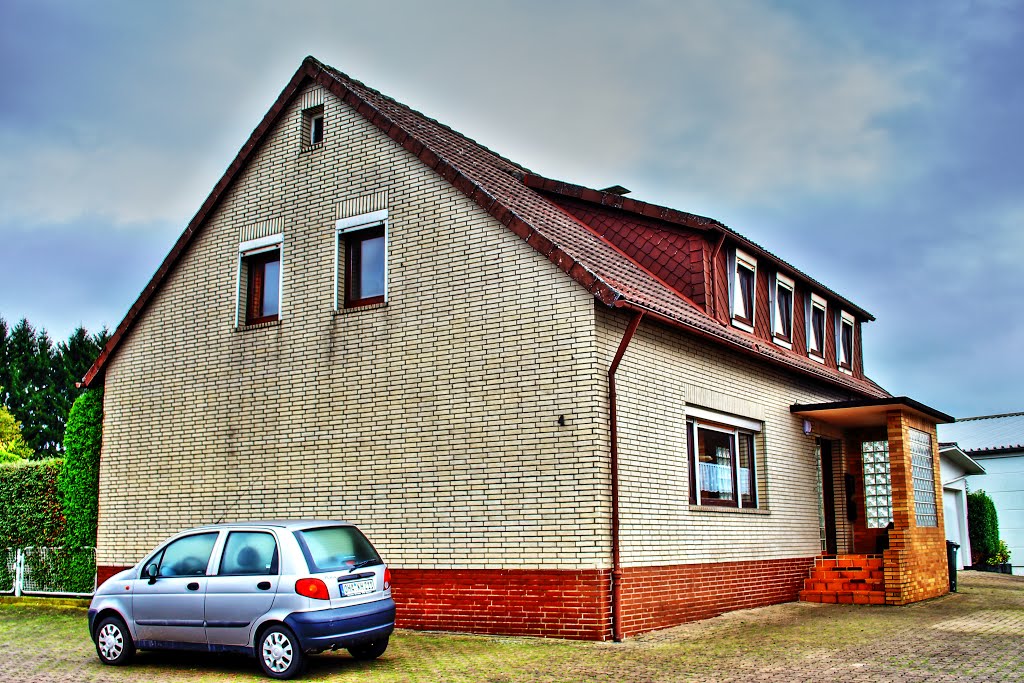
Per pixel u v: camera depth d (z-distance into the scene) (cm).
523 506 1280
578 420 1254
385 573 1066
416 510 1373
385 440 1423
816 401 1973
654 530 1329
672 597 1352
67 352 5225
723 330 1567
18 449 4262
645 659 1061
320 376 1510
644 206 1747
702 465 1513
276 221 1616
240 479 1566
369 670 1016
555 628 1230
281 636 983
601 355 1270
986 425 3875
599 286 1257
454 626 1309
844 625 1348
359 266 1538
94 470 1759
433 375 1393
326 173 1572
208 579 1044
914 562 1728
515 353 1322
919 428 1864
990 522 3209
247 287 1655
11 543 1866
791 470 1794
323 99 1605
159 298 1734
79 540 1753
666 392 1411
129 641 1084
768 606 1617
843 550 2006
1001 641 1175
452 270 1402
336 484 1459
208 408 1628
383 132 1517
